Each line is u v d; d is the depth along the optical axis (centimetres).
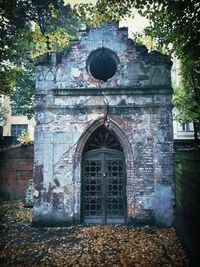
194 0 798
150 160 1020
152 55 1055
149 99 1041
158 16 990
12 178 1677
